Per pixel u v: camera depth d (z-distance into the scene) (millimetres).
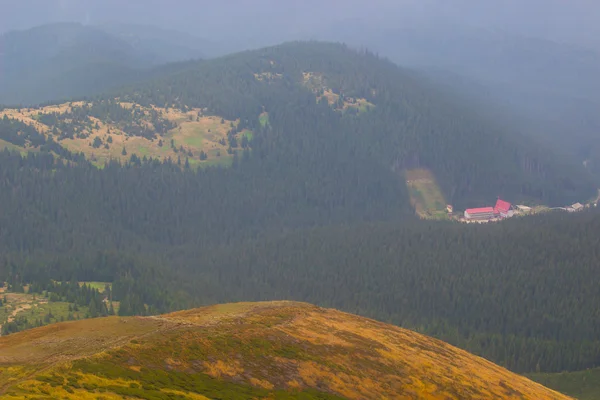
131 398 78938
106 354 90375
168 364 94562
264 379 101125
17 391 72750
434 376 124812
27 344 98188
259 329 118062
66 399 73500
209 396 88125
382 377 116688
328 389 105938
